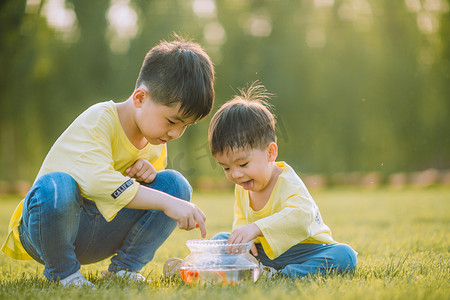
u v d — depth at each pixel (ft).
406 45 55.88
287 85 53.52
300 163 57.82
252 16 58.34
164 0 53.62
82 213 8.11
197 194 47.34
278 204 8.61
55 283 7.29
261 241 8.43
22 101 50.06
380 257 10.32
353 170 59.41
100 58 50.96
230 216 21.76
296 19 56.49
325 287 6.71
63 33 51.60
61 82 50.67
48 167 7.72
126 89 50.47
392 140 57.06
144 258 8.48
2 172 53.06
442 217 19.34
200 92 7.73
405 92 55.67
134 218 8.33
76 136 7.78
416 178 61.46
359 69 55.11
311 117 55.62
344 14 56.65
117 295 6.37
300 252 8.82
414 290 6.40
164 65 7.70
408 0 56.75
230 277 7.27
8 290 6.94
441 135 58.08
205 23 55.88
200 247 7.54
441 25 56.39
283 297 6.00
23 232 7.82
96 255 8.57
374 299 5.94
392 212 22.31
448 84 57.06
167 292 6.67
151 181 8.63
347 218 19.99
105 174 7.48
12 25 50.06
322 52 55.11
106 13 51.52
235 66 55.21
